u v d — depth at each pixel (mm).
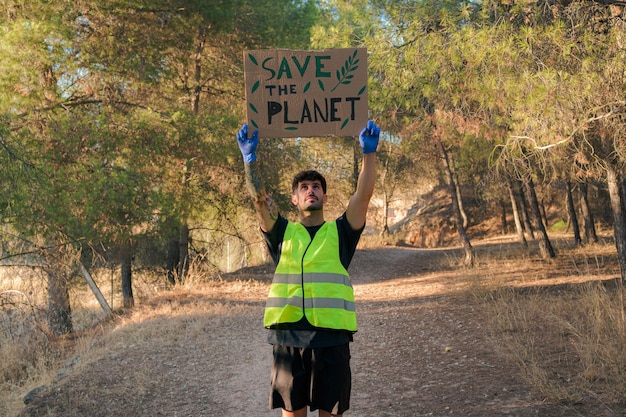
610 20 7871
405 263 24953
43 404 6941
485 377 6797
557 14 7668
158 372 8219
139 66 15156
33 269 13211
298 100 3682
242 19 18062
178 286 17984
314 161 28828
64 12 13398
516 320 9562
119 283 23703
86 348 10547
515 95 7613
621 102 7430
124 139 14188
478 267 18969
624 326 7098
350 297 3574
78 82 15508
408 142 17359
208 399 6996
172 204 14891
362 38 8562
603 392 5758
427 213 43469
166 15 15727
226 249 36000
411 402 6277
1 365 10070
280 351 3588
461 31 7590
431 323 10625
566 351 7375
